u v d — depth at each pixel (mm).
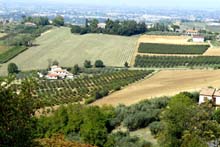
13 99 21781
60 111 58781
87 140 51625
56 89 122562
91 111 57094
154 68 154875
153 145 50594
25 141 22312
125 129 59531
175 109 49812
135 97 97625
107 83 125812
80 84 128500
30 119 22531
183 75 126688
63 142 36656
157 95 94562
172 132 48375
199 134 47062
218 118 57250
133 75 134375
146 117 60281
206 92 79875
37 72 149625
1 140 21547
